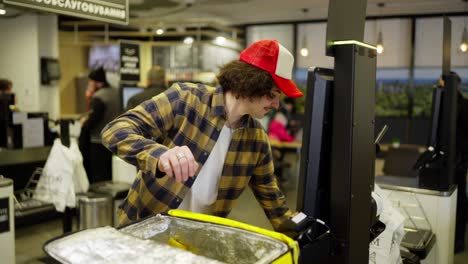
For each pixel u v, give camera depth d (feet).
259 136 4.49
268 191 4.69
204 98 4.31
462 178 13.21
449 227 8.41
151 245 2.61
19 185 12.94
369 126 3.81
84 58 29.30
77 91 29.25
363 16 3.72
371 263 5.12
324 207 3.81
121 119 3.95
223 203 4.51
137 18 27.91
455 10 24.93
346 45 3.49
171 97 4.29
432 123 9.02
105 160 15.42
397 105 27.30
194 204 4.37
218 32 29.71
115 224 11.83
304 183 3.76
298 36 29.43
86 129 15.66
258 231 2.94
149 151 3.26
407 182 9.26
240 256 2.97
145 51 28.25
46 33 26.22
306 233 3.50
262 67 3.92
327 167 3.76
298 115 28.96
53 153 11.05
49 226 14.88
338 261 3.66
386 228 5.20
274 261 2.48
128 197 4.60
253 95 4.02
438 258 8.39
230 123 4.32
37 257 12.25
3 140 14.70
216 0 22.34
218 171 4.36
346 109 3.52
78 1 9.50
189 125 4.27
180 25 26.63
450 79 8.86
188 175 3.07
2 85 18.53
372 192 4.21
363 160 3.74
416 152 15.39
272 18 28.58
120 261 2.40
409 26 26.50
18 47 26.03
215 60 28.14
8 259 9.05
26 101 26.05
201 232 3.16
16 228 14.35
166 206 4.26
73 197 10.93
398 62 26.99
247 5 24.02
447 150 8.91
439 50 26.02
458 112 12.80
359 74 3.55
